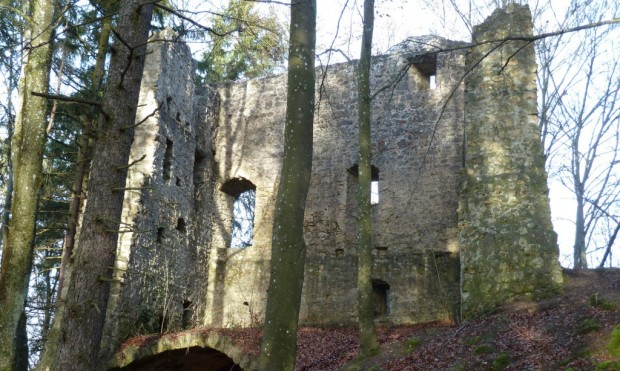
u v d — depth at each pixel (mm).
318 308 17047
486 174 12195
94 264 7066
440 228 17188
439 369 9102
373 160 18547
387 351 10930
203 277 18188
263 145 19688
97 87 13773
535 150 12031
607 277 11055
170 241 16500
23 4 11156
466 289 11594
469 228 12000
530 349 8594
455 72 18266
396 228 17688
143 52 7812
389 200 18031
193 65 18828
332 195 18641
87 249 7098
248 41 10789
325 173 18922
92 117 14414
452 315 15531
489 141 12398
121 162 7430
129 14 7781
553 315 9609
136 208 15070
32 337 17625
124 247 14602
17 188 9609
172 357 14820
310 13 7676
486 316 10812
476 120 12664
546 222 11430
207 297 18172
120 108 7504
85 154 14516
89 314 6945
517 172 11961
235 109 20453
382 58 19266
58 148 18656
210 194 19422
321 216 18547
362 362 10852
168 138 16734
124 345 14078
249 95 20422
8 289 9172
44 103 10039
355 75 19453
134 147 15891
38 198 9805
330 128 19281
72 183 18656
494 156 12258
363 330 11266
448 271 16078
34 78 10016
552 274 11016
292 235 6746
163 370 15242
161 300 15781
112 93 7520
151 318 15312
